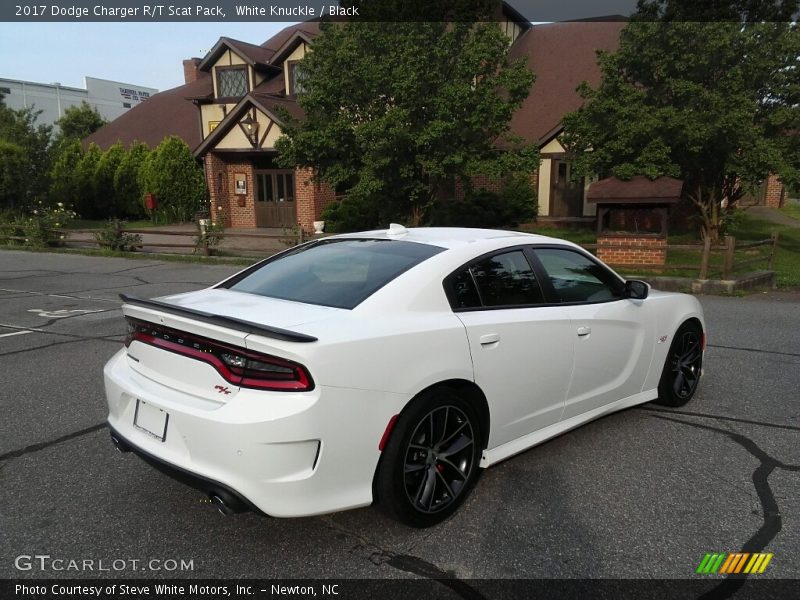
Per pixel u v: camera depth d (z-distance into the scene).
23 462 3.79
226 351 2.69
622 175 12.29
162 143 23.95
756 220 20.34
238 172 22.06
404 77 12.20
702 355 4.99
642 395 4.49
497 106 12.51
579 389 3.89
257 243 18.14
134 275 12.73
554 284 3.82
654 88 12.87
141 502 3.32
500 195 18.84
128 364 3.21
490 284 3.47
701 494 3.41
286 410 2.54
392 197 13.76
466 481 3.22
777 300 9.85
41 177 22.80
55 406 4.76
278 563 2.79
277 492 2.58
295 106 20.64
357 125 12.91
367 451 2.76
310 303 3.10
